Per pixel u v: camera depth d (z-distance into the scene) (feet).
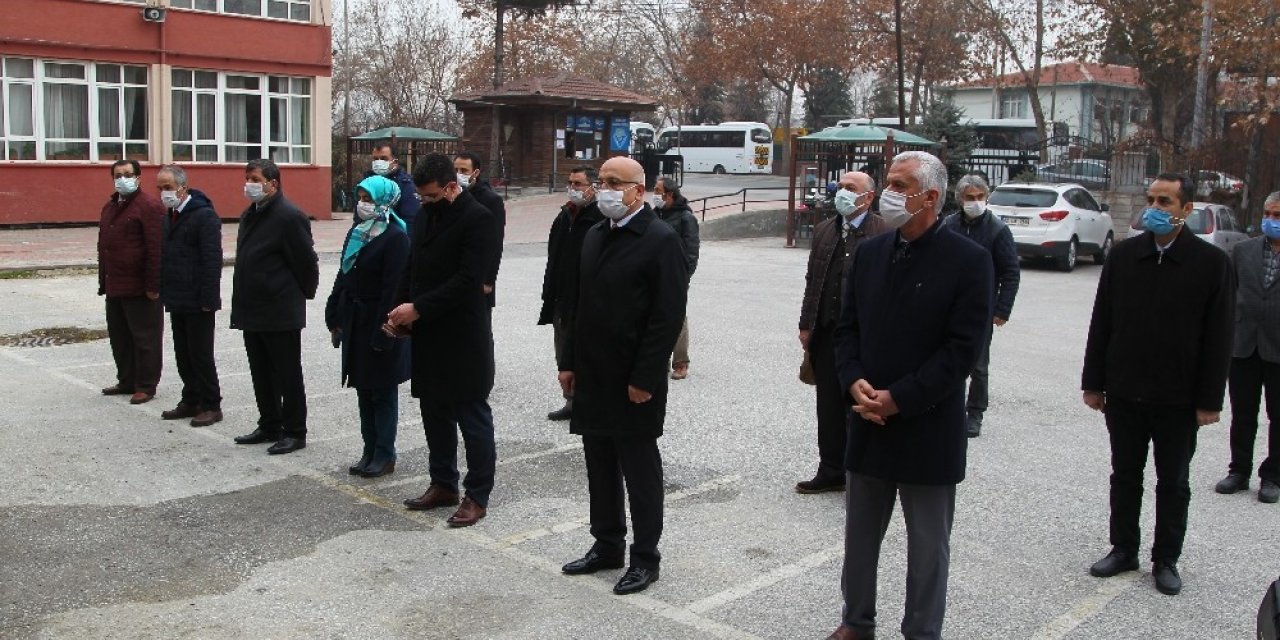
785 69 167.94
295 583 16.28
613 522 16.81
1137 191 87.86
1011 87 180.75
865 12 150.82
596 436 16.16
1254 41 74.18
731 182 150.82
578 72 196.24
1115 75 189.78
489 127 117.39
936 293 12.89
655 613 15.43
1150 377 16.38
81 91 76.74
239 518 19.12
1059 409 29.22
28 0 73.15
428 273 18.65
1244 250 21.48
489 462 19.22
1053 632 15.16
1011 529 19.43
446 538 18.34
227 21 82.99
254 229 22.81
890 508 14.08
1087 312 49.49
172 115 81.00
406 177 26.09
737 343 37.83
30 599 15.51
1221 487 21.91
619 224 15.87
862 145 84.53
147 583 16.19
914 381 12.74
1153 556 16.93
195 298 24.59
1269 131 83.15
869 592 13.99
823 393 20.68
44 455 22.59
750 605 15.78
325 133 90.07
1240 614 15.92
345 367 21.18
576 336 16.34
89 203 77.41
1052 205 68.13
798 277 59.21
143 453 22.95
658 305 15.66
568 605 15.65
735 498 20.85
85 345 35.06
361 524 18.95
